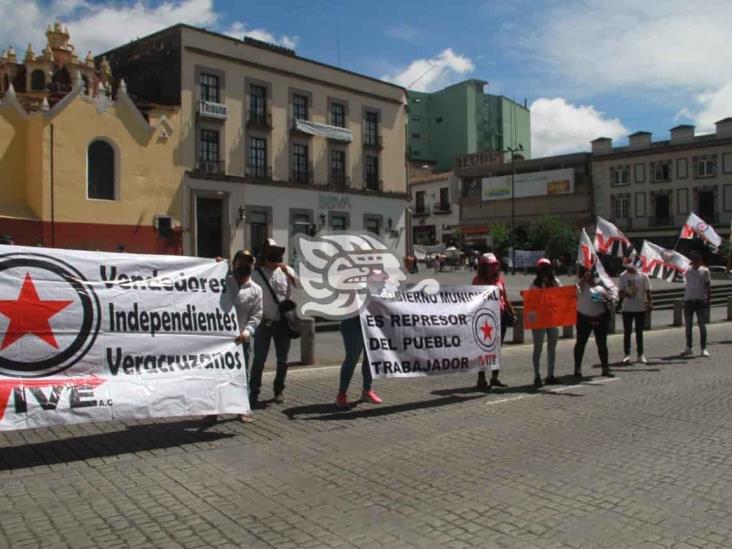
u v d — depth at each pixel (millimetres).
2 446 6242
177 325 6555
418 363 8125
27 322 5730
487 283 9172
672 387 9328
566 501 4836
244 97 39125
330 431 6852
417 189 75625
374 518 4520
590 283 10109
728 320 20438
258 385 7922
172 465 5699
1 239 17609
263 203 39938
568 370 10969
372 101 47031
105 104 33156
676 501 4844
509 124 93938
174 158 35906
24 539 4172
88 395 5887
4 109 31156
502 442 6430
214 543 4121
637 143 60062
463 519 4500
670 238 58000
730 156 55219
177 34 36344
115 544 4102
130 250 34000
